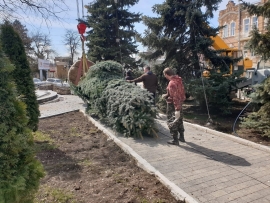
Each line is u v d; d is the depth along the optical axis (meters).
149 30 10.58
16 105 2.09
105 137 5.98
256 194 3.25
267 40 6.05
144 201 3.03
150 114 5.95
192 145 5.40
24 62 5.47
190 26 9.88
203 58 10.26
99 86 7.12
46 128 6.89
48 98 13.88
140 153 4.86
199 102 9.91
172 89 5.20
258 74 9.62
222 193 3.27
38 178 2.25
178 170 4.03
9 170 1.95
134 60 18.02
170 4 10.02
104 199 3.07
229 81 8.80
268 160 4.47
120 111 5.96
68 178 3.68
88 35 18.19
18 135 2.00
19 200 2.08
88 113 8.13
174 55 10.70
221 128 7.26
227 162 4.38
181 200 3.06
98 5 18.47
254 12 6.46
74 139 5.85
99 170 3.99
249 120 6.36
